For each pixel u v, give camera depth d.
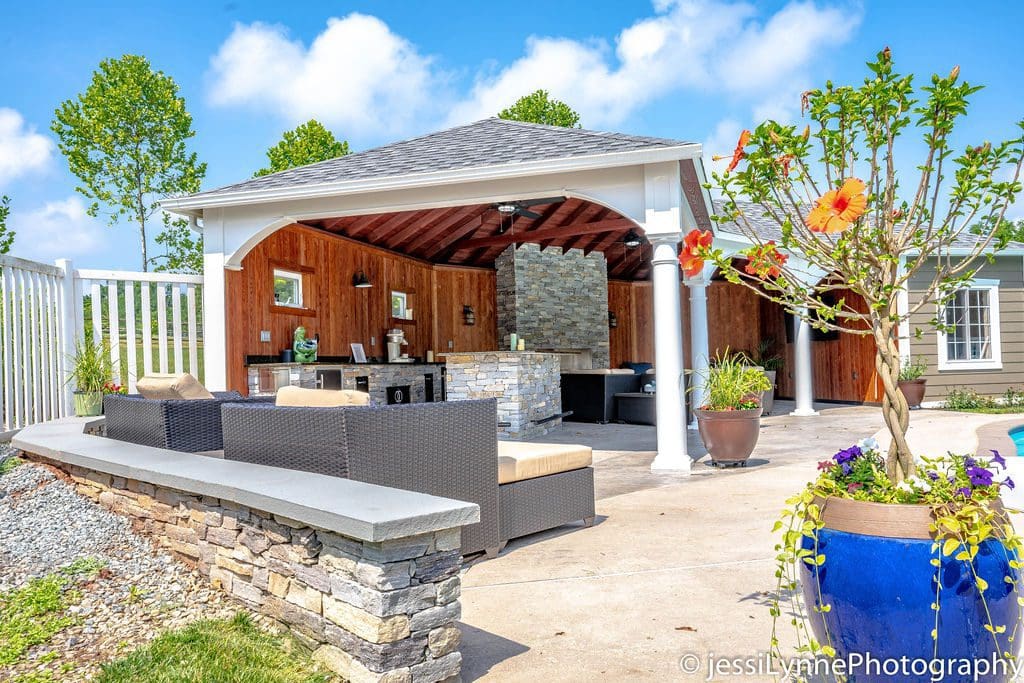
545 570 3.67
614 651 2.67
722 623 2.89
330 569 2.52
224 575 3.17
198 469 3.38
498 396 9.59
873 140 2.16
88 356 6.86
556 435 9.90
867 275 2.23
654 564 3.71
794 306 2.38
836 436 8.98
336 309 10.40
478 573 3.65
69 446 4.46
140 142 22.02
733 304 16.06
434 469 3.51
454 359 9.95
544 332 14.12
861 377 13.58
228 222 7.79
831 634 2.01
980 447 7.04
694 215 8.74
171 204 7.72
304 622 2.66
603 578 3.51
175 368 7.77
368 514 2.33
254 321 8.48
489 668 2.56
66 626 2.86
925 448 7.09
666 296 6.46
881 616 1.87
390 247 11.84
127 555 3.62
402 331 12.03
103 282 7.31
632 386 12.27
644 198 6.47
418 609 2.37
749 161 2.24
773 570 3.53
